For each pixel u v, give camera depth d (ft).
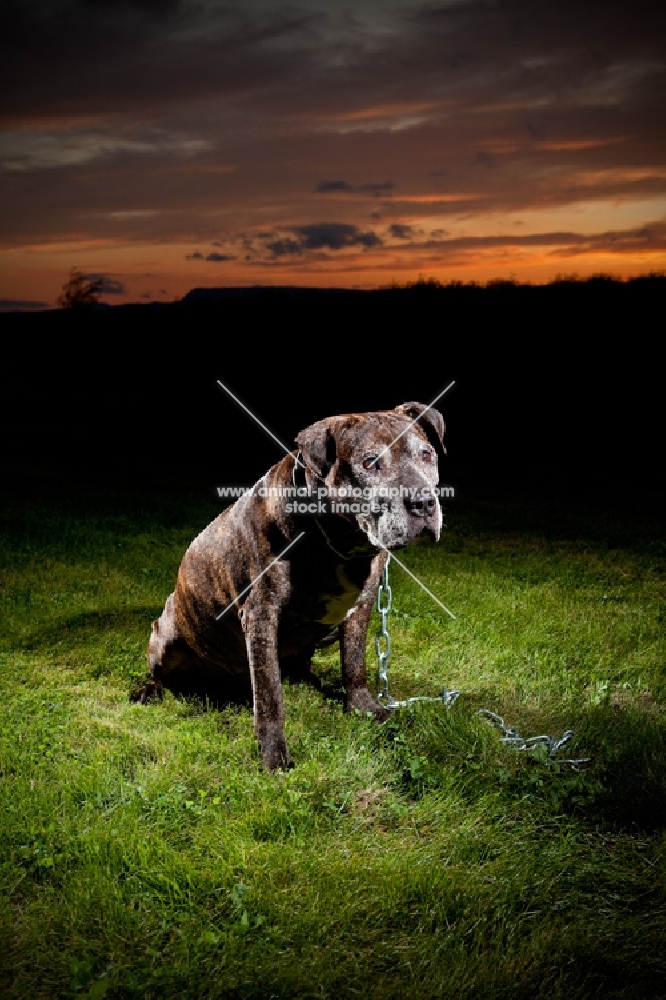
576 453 58.29
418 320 115.44
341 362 101.04
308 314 125.49
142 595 25.30
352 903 11.30
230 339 119.65
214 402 85.40
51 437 67.87
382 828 13.21
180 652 17.58
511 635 21.39
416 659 20.20
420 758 14.80
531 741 15.78
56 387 100.99
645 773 14.33
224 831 12.73
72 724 16.30
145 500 40.75
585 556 29.81
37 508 38.14
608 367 88.89
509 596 24.62
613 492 43.96
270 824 12.93
